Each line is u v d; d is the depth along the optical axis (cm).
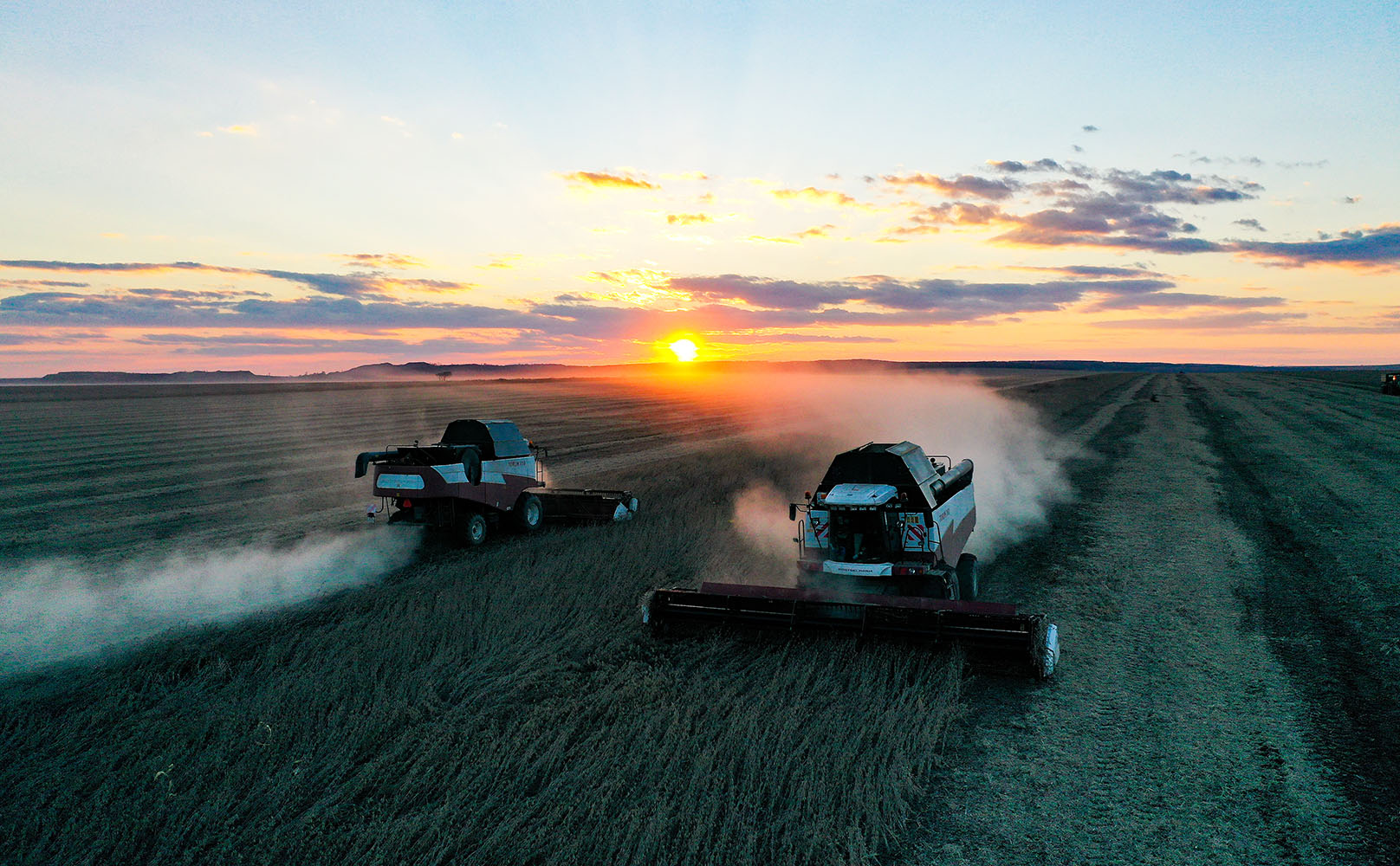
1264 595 983
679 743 599
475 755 598
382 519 1745
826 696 695
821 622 815
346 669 785
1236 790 540
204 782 575
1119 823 509
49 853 495
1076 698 705
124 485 2320
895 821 512
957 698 701
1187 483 1897
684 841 487
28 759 625
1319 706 662
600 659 813
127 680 795
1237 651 798
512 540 1478
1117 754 598
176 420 5166
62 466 2784
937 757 596
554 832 496
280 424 4728
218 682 782
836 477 987
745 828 494
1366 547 1181
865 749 611
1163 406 4875
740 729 621
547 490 1686
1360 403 4659
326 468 2736
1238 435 2992
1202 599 979
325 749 615
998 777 573
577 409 6072
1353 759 573
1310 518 1423
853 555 931
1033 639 720
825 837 481
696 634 873
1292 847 473
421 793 551
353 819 521
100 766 602
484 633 881
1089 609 961
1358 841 475
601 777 566
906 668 738
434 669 776
